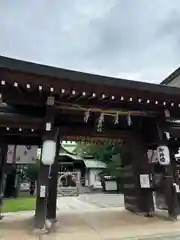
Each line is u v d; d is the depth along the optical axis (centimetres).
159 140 735
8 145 789
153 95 629
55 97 622
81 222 694
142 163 823
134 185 855
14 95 589
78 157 2616
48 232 560
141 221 696
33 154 801
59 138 744
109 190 2202
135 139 835
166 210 861
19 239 497
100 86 568
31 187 1916
